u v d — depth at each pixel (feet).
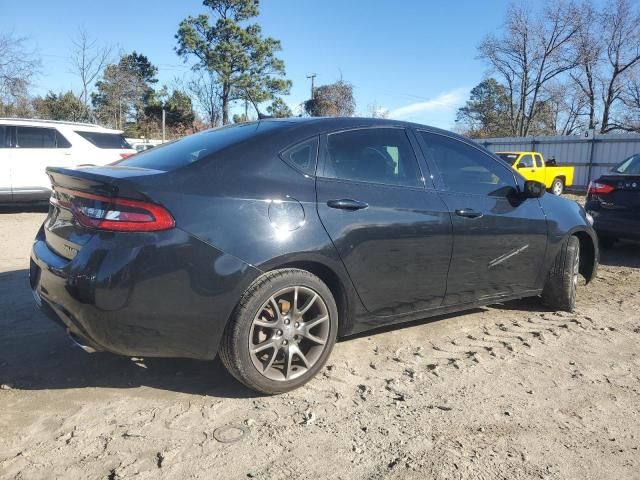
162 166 10.32
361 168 11.69
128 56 158.92
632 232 23.80
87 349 9.70
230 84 148.97
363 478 8.05
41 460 8.29
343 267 10.84
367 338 13.56
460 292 13.16
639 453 8.88
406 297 12.09
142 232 9.04
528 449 8.90
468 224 12.91
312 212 10.50
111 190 9.16
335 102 149.89
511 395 10.76
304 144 11.07
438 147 13.34
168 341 9.41
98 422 9.39
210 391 10.58
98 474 8.00
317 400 10.34
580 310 16.44
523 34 138.51
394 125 12.71
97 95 139.03
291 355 10.39
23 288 17.13
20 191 34.17
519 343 13.53
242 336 9.71
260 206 10.00
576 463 8.55
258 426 9.36
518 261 14.35
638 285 19.93
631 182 23.67
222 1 150.61
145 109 157.38
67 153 35.29
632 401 10.66
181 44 150.30
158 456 8.45
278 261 9.95
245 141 10.71
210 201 9.61
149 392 10.50
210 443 8.83
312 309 10.69
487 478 8.12
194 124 142.51
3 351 12.25
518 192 14.56
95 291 8.90
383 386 11.01
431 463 8.44
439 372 11.72
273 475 8.07
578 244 16.07
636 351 13.24
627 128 134.21
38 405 9.92
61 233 10.19
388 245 11.46
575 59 134.21
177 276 9.18
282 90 155.74
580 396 10.80
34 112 119.65
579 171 82.69
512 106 148.25
